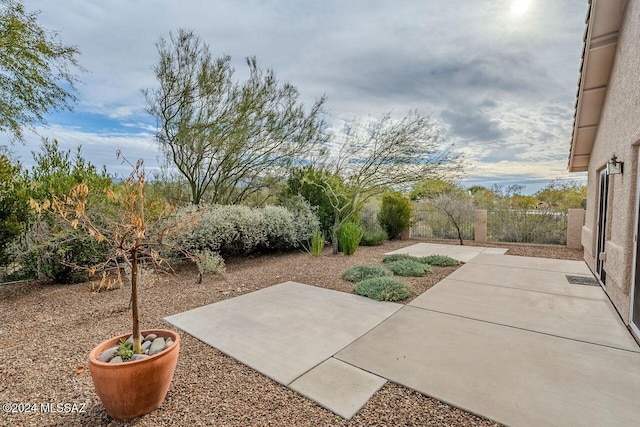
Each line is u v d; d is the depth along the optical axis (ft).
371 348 11.44
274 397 8.66
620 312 14.39
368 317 14.51
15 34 21.63
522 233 38.50
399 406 8.17
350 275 21.62
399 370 9.90
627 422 7.40
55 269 21.31
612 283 16.22
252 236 28.94
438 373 9.69
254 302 16.98
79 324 14.43
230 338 12.48
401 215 42.78
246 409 8.16
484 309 15.42
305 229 34.42
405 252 32.83
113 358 7.92
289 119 35.06
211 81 30.40
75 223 8.26
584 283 20.01
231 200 37.47
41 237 20.18
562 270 23.73
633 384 8.97
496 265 25.89
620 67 15.75
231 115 32.12
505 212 39.47
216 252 26.45
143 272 19.44
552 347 11.34
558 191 44.55
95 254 21.75
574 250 33.24
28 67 22.89
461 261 27.68
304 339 12.28
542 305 15.90
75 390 9.17
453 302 16.53
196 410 8.14
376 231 41.22
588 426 7.28
